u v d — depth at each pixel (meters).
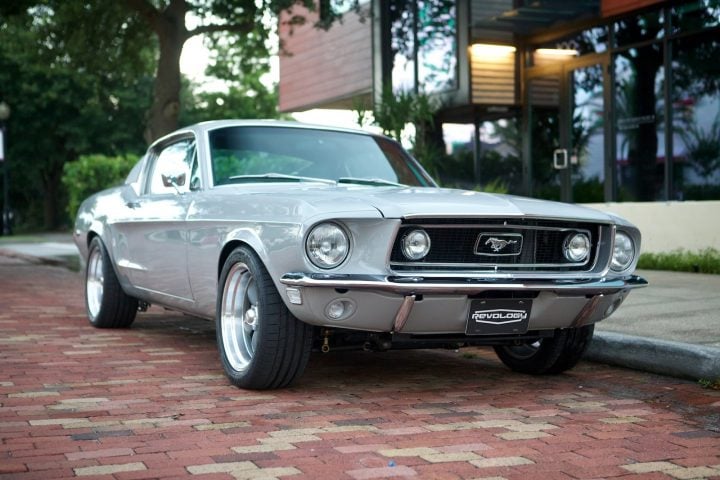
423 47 15.15
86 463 3.23
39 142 38.47
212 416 4.00
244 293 4.73
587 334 4.94
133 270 6.10
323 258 4.06
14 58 34.88
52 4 14.55
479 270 4.31
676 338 5.32
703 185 10.82
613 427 3.87
